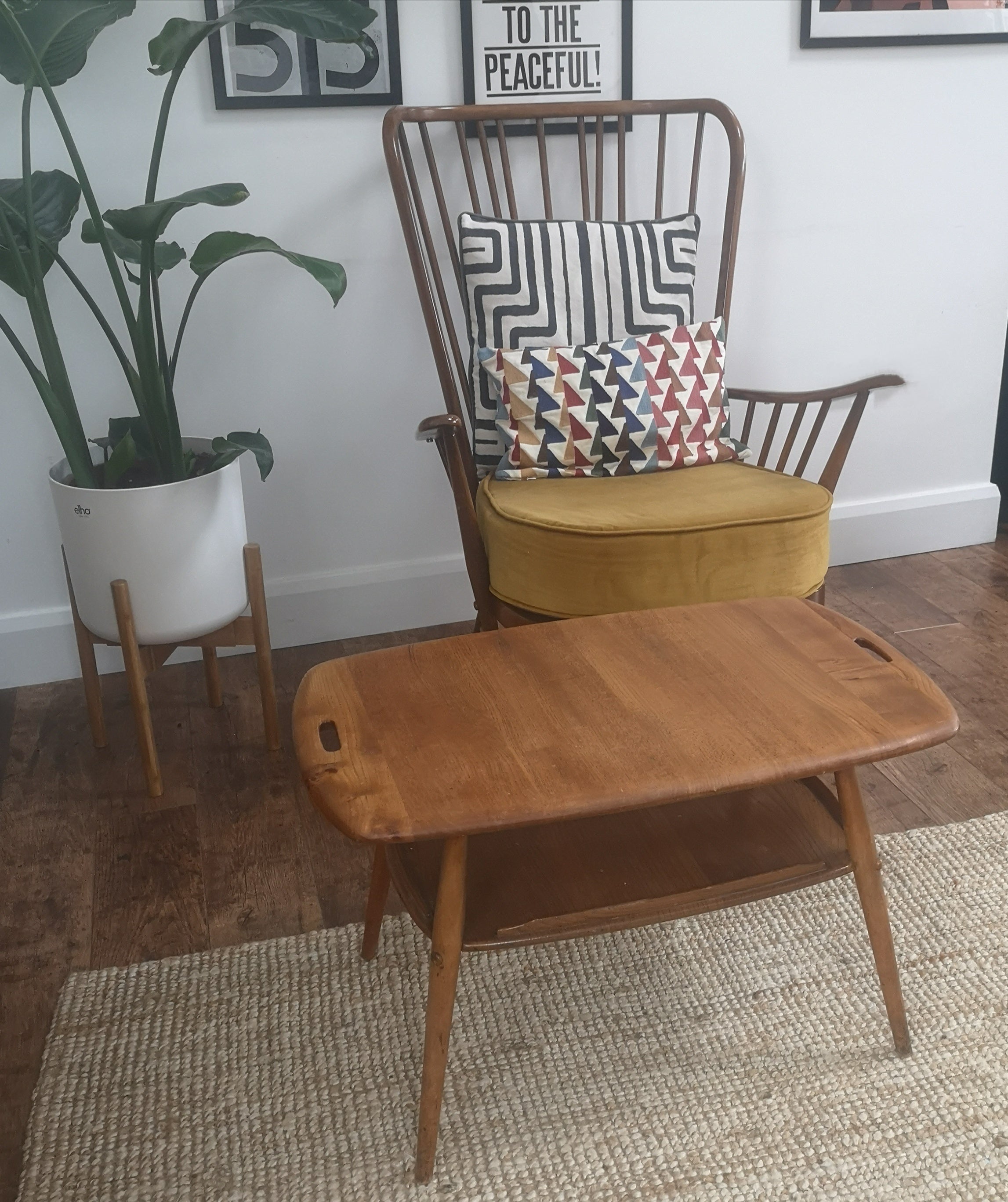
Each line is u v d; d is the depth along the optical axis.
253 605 1.75
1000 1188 1.04
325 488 2.12
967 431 2.50
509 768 1.01
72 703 2.00
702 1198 1.04
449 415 1.63
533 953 1.36
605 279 1.90
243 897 1.48
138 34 1.77
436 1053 1.03
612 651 1.24
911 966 1.32
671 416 1.82
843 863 1.13
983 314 2.40
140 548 1.60
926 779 1.68
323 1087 1.18
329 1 1.51
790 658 1.20
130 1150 1.11
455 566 2.24
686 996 1.29
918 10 2.10
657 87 2.03
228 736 1.88
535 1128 1.12
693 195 1.98
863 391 1.70
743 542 1.57
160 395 1.63
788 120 2.12
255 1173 1.08
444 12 1.89
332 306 2.01
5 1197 1.07
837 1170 1.06
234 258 1.89
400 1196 1.05
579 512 1.62
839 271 2.27
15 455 1.94
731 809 1.23
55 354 1.58
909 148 2.21
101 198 1.84
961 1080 1.16
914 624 2.19
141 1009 1.28
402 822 0.94
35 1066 1.22
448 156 1.99
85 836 1.62
